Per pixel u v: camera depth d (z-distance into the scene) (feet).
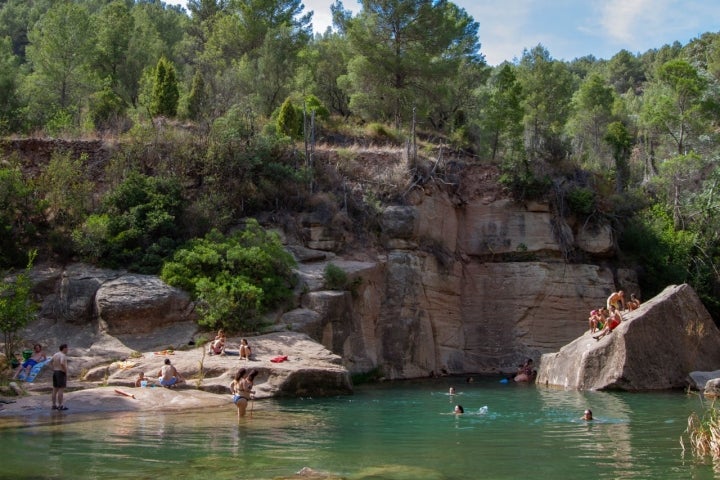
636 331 78.07
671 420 54.24
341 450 40.70
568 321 111.86
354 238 103.30
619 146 138.62
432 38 140.46
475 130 142.10
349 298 88.84
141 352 74.74
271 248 88.17
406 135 133.69
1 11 231.30
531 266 112.98
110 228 88.17
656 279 121.08
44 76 131.13
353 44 139.64
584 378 80.07
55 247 87.97
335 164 113.39
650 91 225.35
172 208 92.53
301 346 76.07
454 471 34.96
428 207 110.73
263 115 136.87
